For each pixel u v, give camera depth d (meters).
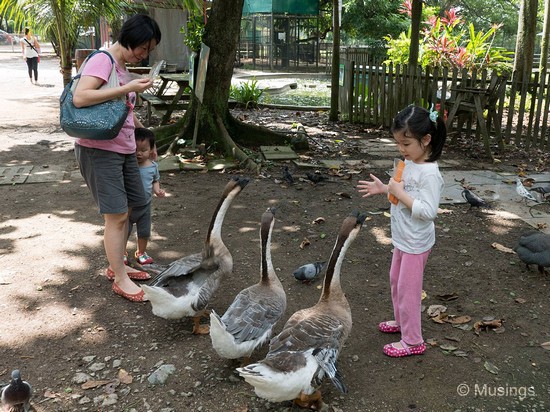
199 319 4.07
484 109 10.19
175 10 21.27
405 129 3.36
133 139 4.48
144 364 3.72
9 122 12.21
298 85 21.80
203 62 8.62
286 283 4.95
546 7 14.15
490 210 6.88
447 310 4.48
